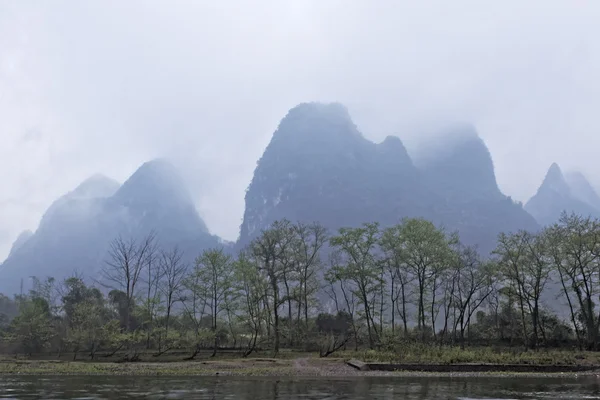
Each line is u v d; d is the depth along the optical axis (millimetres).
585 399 23906
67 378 33188
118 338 49344
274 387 27984
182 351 53875
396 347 48031
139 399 22672
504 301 76625
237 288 57281
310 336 63500
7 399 22750
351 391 26219
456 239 76500
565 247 59844
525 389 27906
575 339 65188
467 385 29797
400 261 65688
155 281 89062
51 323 60844
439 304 73500
